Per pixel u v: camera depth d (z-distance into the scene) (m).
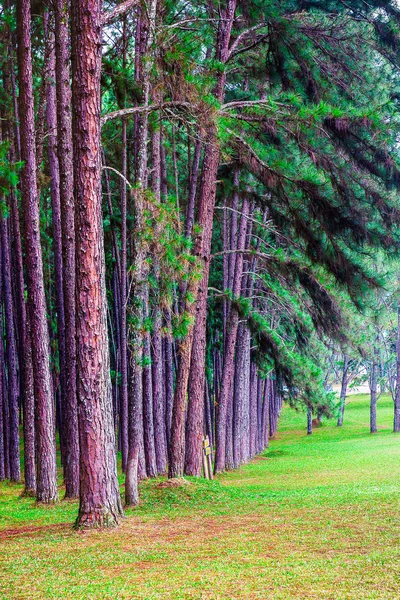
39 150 20.17
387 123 16.62
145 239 14.09
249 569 8.38
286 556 9.05
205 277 19.30
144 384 23.47
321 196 17.20
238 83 24.92
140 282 14.65
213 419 41.06
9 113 22.48
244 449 33.66
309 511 12.95
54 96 21.55
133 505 15.08
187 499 15.52
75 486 18.83
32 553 9.97
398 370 48.84
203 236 19.00
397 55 18.52
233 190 21.30
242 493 16.88
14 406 26.42
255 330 26.22
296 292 22.92
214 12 18.62
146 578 8.16
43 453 17.56
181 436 17.91
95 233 11.91
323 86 18.08
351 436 50.00
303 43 17.78
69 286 18.73
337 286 19.17
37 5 18.91
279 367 26.78
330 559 8.66
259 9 17.41
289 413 80.44
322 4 18.56
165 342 29.41
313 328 25.70
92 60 12.03
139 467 22.11
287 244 24.08
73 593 7.54
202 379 19.62
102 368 11.85
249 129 17.97
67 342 18.91
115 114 13.45
